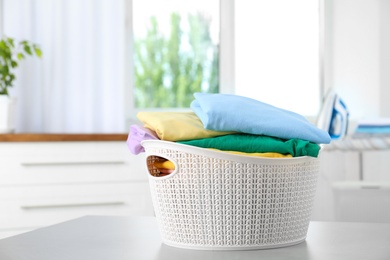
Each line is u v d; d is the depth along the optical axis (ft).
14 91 10.46
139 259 2.42
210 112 2.70
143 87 11.74
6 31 10.43
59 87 10.52
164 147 2.68
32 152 8.71
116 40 10.69
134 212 9.06
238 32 11.96
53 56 10.52
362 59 11.46
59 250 2.58
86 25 10.59
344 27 11.78
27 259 2.40
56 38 10.50
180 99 11.90
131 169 9.04
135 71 11.70
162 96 11.82
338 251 2.54
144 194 9.08
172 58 11.85
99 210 8.95
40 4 10.48
